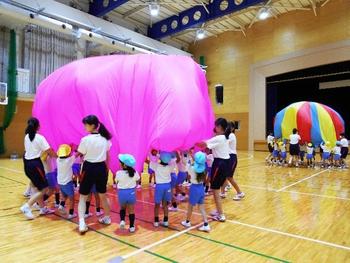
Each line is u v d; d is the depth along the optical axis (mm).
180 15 14102
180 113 3850
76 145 4535
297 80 15281
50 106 4676
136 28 15117
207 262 2645
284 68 14578
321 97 15719
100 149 3379
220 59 17281
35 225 3604
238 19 15250
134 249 2918
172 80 4078
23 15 9477
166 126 3779
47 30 12836
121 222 3463
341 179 7211
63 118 4492
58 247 2945
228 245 3051
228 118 16984
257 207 4562
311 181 6926
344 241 3201
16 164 9922
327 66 13555
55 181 4227
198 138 3998
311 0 13078
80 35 11102
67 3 12422
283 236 3332
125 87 4133
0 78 11789
